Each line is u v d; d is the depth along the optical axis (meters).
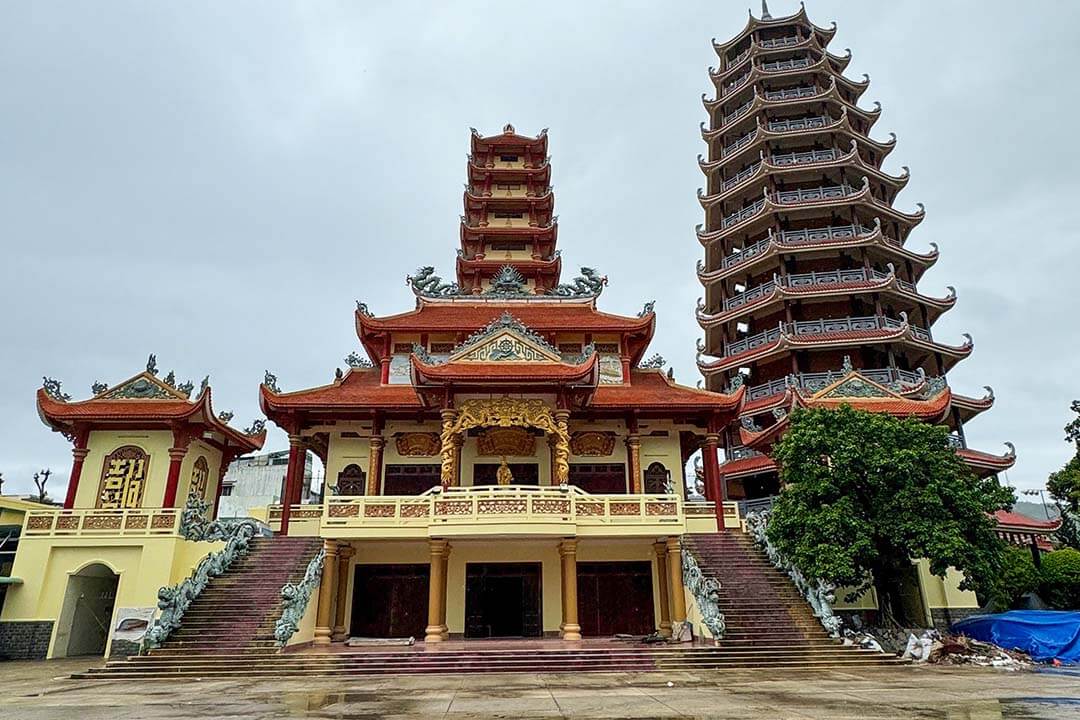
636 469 35.34
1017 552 34.25
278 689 18.23
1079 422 39.28
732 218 56.41
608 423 36.97
